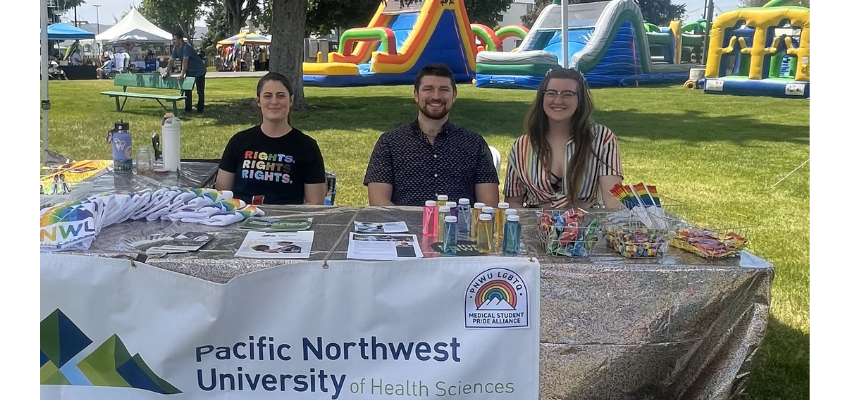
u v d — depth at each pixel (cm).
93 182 341
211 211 274
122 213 268
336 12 2841
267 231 263
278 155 371
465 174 357
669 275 225
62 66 2658
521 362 230
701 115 1402
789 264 477
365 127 1132
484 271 225
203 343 226
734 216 612
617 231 246
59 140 934
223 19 5153
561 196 334
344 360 229
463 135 361
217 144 920
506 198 355
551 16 2331
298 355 228
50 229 231
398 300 225
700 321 229
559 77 321
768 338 365
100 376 229
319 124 1161
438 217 254
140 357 227
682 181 766
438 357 229
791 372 329
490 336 228
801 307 402
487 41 2559
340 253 235
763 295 228
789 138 1098
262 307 225
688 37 3297
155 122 1138
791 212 629
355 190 684
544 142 334
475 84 2158
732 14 1978
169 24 5412
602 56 2217
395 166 360
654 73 2409
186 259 225
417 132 359
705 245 240
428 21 2284
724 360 232
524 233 266
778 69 1945
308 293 224
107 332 227
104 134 996
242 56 3878
